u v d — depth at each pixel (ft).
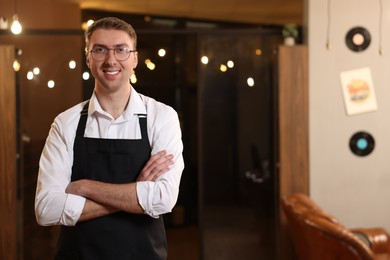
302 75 14.49
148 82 22.16
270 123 16.71
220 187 17.42
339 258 10.30
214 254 16.78
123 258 5.71
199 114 15.93
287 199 13.30
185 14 22.22
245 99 16.74
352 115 14.71
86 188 5.57
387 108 14.76
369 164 14.83
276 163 14.82
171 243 20.30
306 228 11.02
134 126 5.85
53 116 15.94
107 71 5.61
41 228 15.29
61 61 16.01
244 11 21.88
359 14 14.60
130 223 5.74
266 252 16.58
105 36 5.59
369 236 13.75
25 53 15.71
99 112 5.76
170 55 22.27
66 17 18.69
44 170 5.74
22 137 14.58
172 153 5.84
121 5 20.12
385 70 14.70
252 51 16.26
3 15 15.75
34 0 16.79
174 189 5.73
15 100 13.94
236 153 17.22
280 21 23.62
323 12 14.58
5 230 13.94
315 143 14.73
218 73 16.55
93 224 5.68
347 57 14.64
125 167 5.76
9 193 13.96
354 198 14.87
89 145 5.79
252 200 17.07
